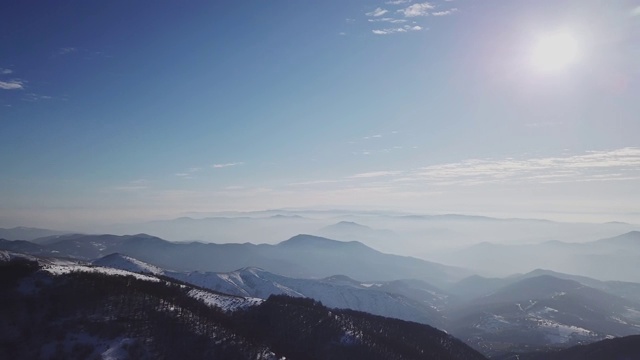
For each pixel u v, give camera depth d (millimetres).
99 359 136500
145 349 145250
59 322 152000
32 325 149500
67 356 138250
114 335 148375
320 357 179250
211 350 153625
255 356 156875
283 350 172000
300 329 196000
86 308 159875
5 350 139375
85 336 146750
